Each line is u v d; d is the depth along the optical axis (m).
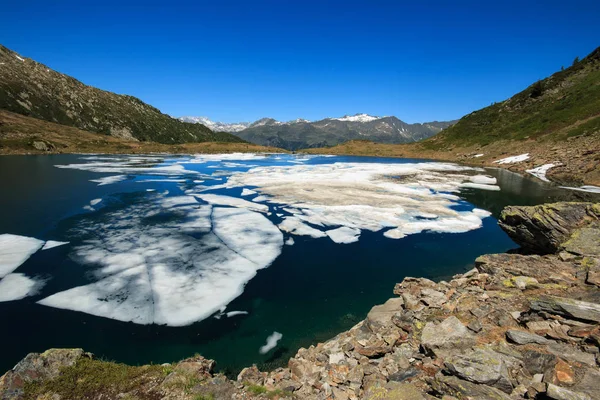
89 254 16.89
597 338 6.64
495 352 6.58
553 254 14.20
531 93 96.44
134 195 31.72
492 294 10.09
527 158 61.38
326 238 20.88
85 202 27.98
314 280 15.12
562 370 5.95
